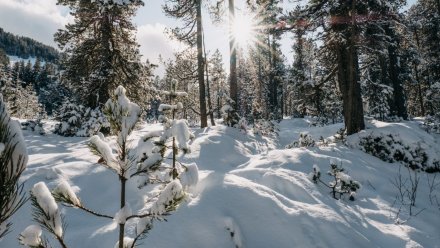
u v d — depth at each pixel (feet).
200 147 31.24
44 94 244.42
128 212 8.11
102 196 19.03
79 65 53.31
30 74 304.09
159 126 59.67
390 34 69.26
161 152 14.74
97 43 53.62
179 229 14.53
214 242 14.55
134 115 8.29
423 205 24.77
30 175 19.43
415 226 20.89
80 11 53.16
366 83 52.85
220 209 16.21
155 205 7.95
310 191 21.67
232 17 51.65
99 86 50.62
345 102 44.52
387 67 78.79
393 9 45.78
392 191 26.91
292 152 30.42
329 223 17.51
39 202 6.73
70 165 21.56
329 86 53.26
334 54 47.67
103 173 21.31
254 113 89.81
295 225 16.69
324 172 26.78
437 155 36.09
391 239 18.54
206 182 18.22
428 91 65.46
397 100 74.49
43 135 44.04
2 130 5.39
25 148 5.72
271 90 143.95
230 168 28.19
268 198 17.85
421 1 102.78
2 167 5.33
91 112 45.78
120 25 54.95
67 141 39.58
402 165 35.81
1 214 5.41
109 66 52.29
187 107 57.11
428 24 93.40
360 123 42.04
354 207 21.98
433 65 93.61
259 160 29.37
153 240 13.73
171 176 15.43
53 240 13.96
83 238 14.32
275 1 45.03
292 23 44.11
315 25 44.24
